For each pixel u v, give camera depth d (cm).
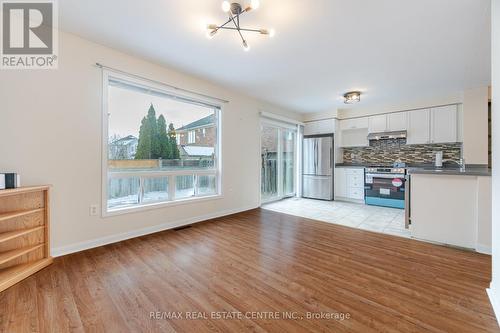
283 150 600
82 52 254
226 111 425
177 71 343
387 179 498
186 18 219
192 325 143
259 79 376
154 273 207
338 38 251
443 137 461
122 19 221
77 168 253
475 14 207
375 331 138
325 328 141
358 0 191
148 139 328
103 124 270
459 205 266
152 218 322
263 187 540
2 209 203
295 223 375
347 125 588
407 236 312
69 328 139
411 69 334
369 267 221
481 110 416
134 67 296
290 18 216
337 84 399
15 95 216
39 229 222
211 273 208
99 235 270
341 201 575
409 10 203
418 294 177
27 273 197
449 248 268
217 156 418
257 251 259
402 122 506
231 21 220
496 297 157
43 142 230
